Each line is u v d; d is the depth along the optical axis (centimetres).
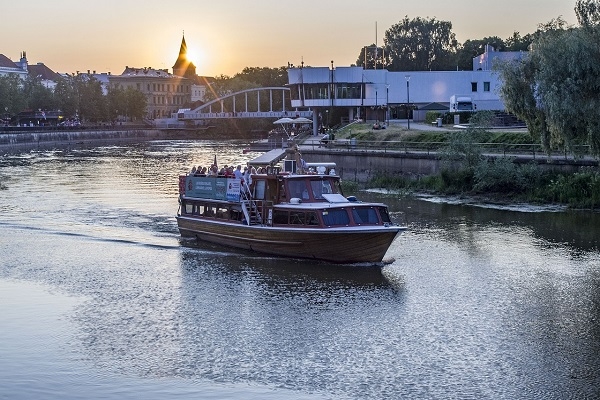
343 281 3653
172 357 2659
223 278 3728
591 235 4634
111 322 3033
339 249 3991
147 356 2672
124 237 4788
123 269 3912
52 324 3012
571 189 5825
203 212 4706
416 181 7144
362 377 2475
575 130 5394
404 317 3070
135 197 6844
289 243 4122
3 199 6731
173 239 4728
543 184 6088
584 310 3106
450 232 4806
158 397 2347
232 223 4409
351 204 4094
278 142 12188
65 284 3606
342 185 7262
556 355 2630
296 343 2786
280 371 2531
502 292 3391
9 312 3164
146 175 9238
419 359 2620
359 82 15512
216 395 2353
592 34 5412
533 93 5806
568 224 5022
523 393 2344
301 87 15600
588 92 5316
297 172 4534
